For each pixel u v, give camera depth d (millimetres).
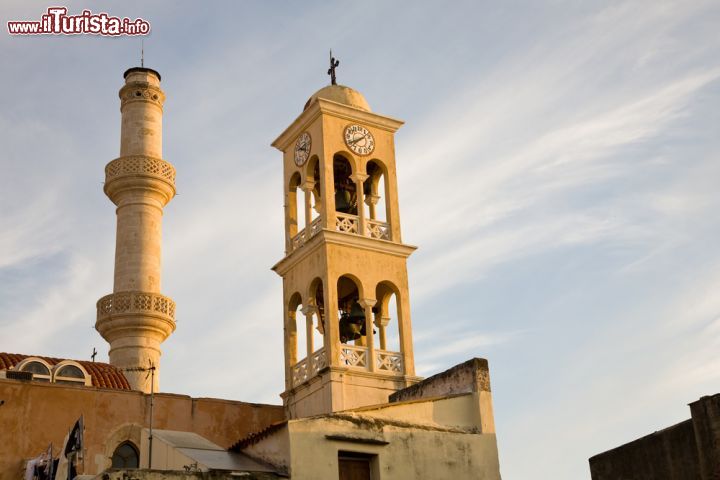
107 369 45094
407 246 50219
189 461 31016
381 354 47500
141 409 41188
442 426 35656
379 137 52406
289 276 50562
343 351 46688
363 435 33000
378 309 50406
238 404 44375
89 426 39625
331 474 31578
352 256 48719
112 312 55750
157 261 59031
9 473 37438
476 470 35344
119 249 58688
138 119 62094
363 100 53438
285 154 53656
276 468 31141
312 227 50062
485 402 36969
